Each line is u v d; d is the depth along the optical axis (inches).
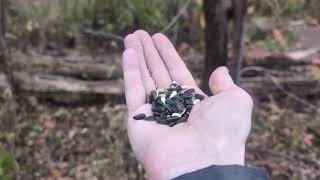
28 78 31.8
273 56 31.4
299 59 31.3
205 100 11.0
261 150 27.0
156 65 13.4
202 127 10.0
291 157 27.3
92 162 27.6
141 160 10.5
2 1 29.0
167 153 9.8
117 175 26.3
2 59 30.3
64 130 30.1
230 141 9.6
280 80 31.5
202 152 9.5
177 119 10.9
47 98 31.9
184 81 12.8
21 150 28.4
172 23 24.5
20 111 30.8
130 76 12.5
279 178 25.9
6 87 30.2
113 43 35.5
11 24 35.3
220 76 10.9
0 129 28.5
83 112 31.5
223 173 8.2
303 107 31.4
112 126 29.9
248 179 8.1
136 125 10.9
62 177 26.8
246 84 31.4
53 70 32.7
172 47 13.7
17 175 25.2
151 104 11.7
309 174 26.2
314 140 28.9
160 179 9.5
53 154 28.4
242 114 9.8
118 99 32.0
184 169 9.2
